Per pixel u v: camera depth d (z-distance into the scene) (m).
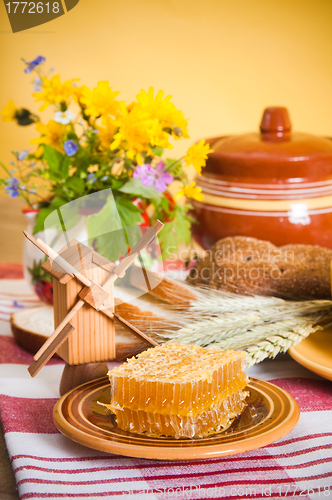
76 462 0.58
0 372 0.71
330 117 1.33
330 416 0.63
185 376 0.58
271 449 0.59
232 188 0.80
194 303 0.71
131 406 0.58
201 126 1.39
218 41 1.34
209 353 0.62
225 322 0.69
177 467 0.57
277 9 1.29
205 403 0.58
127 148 0.73
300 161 0.78
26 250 0.79
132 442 0.56
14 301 0.88
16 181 0.76
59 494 0.54
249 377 0.65
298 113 1.34
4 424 0.62
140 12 1.36
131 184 0.75
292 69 1.32
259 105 1.36
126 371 0.59
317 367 0.65
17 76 1.49
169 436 0.57
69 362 0.64
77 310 0.62
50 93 0.74
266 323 0.71
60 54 1.42
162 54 1.38
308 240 0.80
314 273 0.78
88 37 1.40
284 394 0.62
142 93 0.72
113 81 1.41
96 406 0.61
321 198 0.80
